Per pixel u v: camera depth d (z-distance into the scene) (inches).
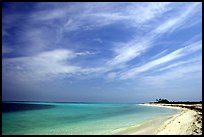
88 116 1480.1
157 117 1269.7
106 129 804.6
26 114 1694.1
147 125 843.4
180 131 619.5
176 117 1074.7
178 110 2060.8
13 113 1811.0
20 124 1027.3
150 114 1601.9
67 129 840.3
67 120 1200.2
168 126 735.7
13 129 861.8
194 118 896.3
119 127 843.4
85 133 727.7
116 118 1288.1
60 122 1101.7
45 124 1024.2
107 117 1378.0
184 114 1227.2
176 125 735.1
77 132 757.3
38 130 828.0
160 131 656.4
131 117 1346.0
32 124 1023.6
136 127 807.1
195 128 644.7
